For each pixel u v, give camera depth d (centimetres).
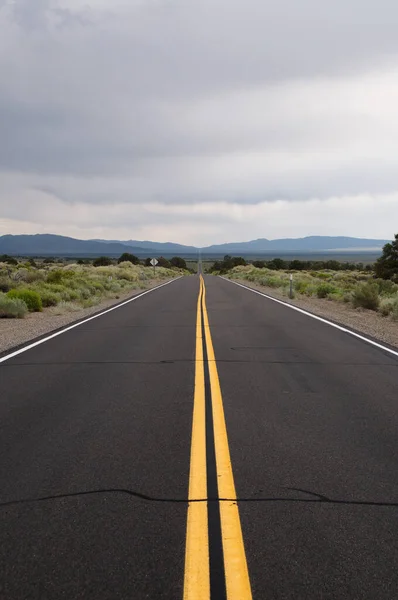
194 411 739
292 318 1944
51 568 355
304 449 589
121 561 363
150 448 592
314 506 448
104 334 1535
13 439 625
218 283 5072
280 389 873
